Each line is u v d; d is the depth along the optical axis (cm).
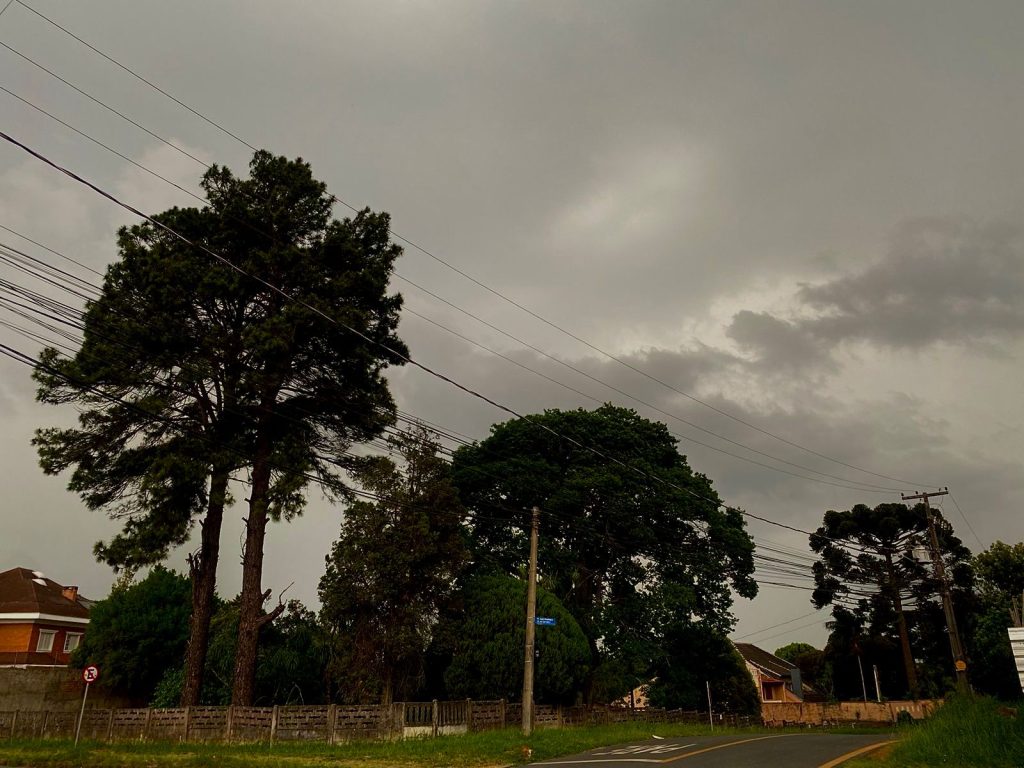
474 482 3897
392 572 2820
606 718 3394
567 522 3794
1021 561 5797
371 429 2905
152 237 2759
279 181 2942
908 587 5434
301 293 2808
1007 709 2005
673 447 4341
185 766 1750
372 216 3036
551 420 4059
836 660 6262
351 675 2789
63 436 2639
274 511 2627
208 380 2714
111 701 3453
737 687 5375
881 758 1730
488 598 3133
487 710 2794
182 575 3875
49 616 4819
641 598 3875
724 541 4056
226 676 3192
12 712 2630
